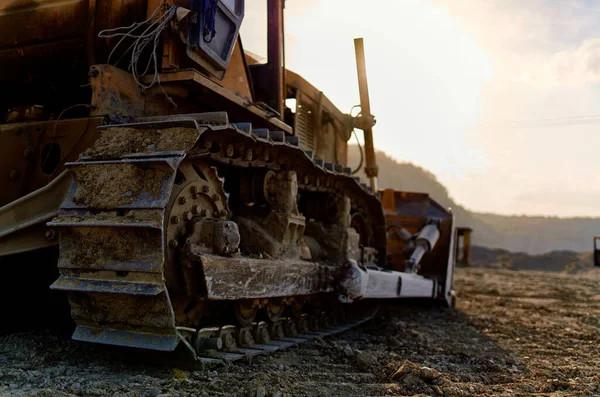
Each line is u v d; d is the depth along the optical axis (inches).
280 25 290.4
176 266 186.2
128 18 218.5
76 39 226.1
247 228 234.7
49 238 187.0
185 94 215.3
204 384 165.5
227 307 213.2
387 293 308.8
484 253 1903.3
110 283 169.2
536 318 394.9
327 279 259.3
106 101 196.9
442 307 420.2
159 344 168.9
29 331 211.3
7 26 237.8
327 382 185.9
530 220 4736.7
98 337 176.1
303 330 268.5
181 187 189.6
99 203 173.0
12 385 155.5
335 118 361.1
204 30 212.1
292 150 237.0
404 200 468.1
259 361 202.5
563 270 1531.7
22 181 203.8
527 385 197.0
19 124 208.4
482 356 249.1
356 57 363.3
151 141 179.8
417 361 232.5
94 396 148.9
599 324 373.7
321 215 295.6
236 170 239.5
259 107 253.9
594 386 196.9
